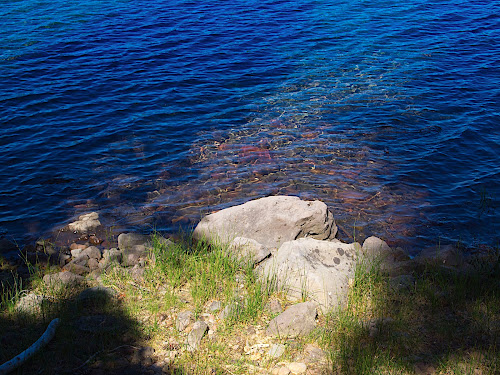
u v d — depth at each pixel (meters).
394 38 21.95
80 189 11.10
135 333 6.06
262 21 24.09
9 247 9.09
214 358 5.68
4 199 10.65
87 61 18.66
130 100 15.68
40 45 20.02
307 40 21.58
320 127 14.09
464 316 6.36
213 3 27.12
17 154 12.42
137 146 12.99
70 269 8.08
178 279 7.23
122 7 25.84
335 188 11.15
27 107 14.91
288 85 17.03
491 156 12.62
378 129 13.97
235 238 8.16
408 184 11.37
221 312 6.48
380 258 7.72
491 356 5.59
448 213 10.33
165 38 21.45
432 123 14.33
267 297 6.84
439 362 5.49
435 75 17.91
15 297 6.80
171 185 11.29
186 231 9.52
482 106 15.39
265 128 14.05
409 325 6.20
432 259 7.82
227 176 11.64
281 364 5.58
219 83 17.16
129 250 8.59
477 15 25.31
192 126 14.16
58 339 5.89
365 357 5.54
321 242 7.61
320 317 6.45
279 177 11.58
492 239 9.48
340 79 17.56
